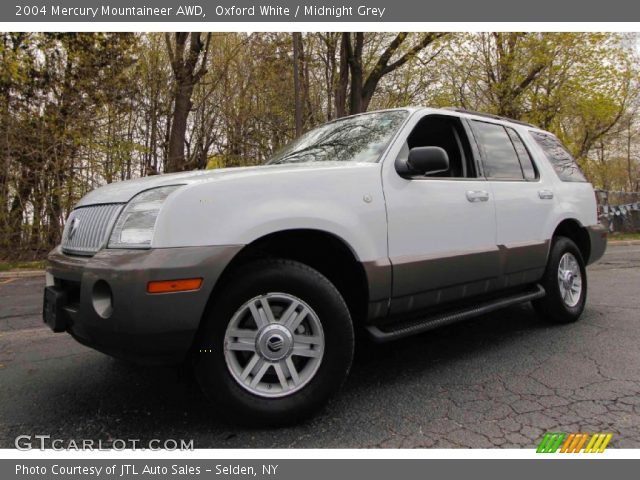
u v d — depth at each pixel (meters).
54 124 11.82
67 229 2.80
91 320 2.19
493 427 2.41
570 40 17.22
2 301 6.40
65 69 11.97
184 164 15.14
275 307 2.46
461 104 19.83
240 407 2.31
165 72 14.92
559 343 3.80
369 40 18.52
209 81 16.88
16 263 10.52
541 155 4.48
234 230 2.29
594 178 32.19
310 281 2.45
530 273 3.96
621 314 4.75
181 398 2.81
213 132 17.03
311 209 2.52
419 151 2.82
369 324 2.86
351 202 2.70
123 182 2.80
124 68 12.97
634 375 3.06
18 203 11.38
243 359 2.43
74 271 2.37
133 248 2.23
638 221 19.48
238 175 2.44
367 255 2.71
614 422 2.43
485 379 3.06
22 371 3.35
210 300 2.33
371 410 2.62
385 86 19.88
